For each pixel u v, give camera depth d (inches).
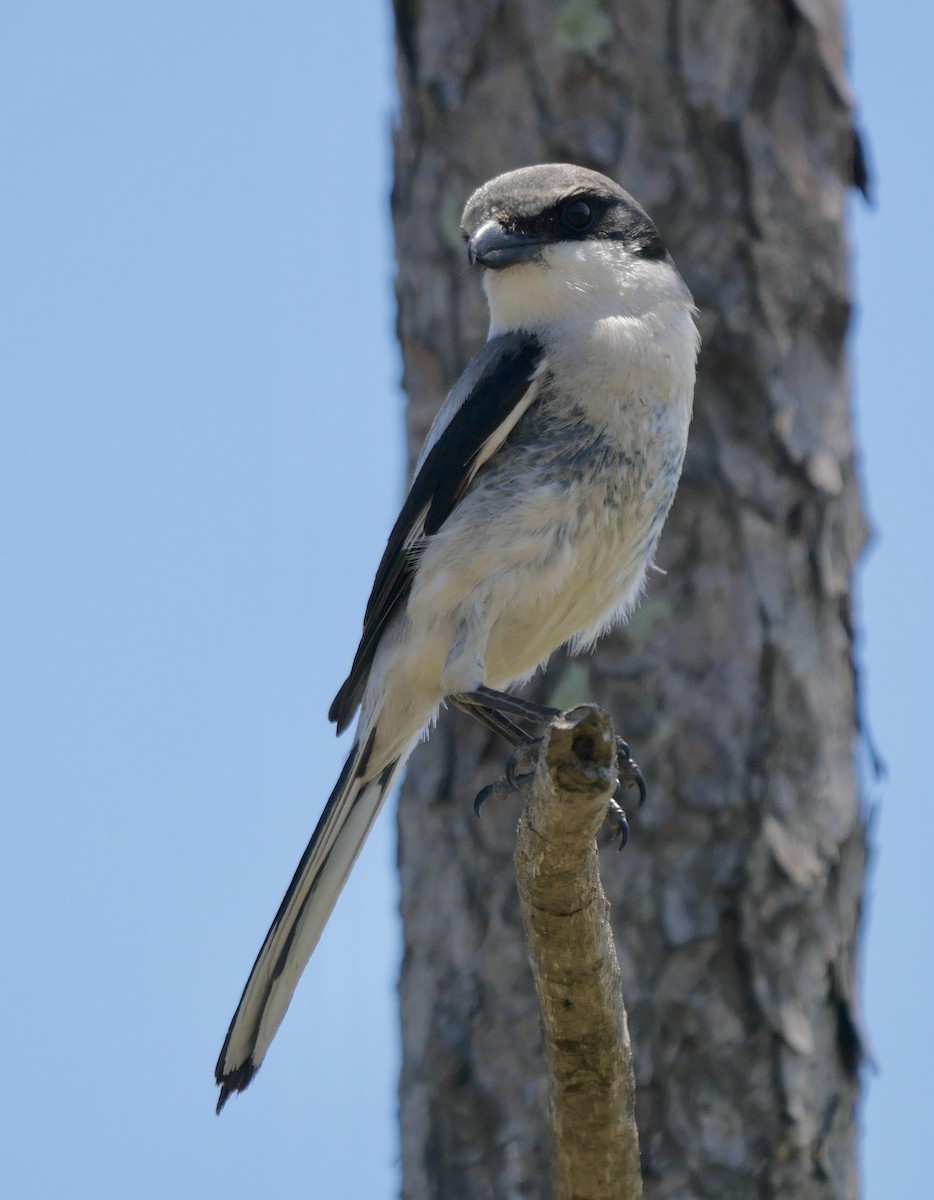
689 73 447.5
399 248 469.1
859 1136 420.8
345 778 403.9
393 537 408.8
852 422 458.0
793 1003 409.7
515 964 415.8
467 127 457.1
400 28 472.1
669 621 423.8
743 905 410.6
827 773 428.5
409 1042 425.1
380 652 406.6
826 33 465.7
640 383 392.8
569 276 405.4
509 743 418.3
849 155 470.0
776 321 442.6
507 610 388.2
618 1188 303.3
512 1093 408.8
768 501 432.5
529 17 453.4
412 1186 414.9
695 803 414.6
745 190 445.7
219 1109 363.9
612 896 410.9
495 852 423.2
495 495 387.5
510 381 393.4
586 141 446.0
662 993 405.1
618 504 391.5
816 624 434.3
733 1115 400.8
